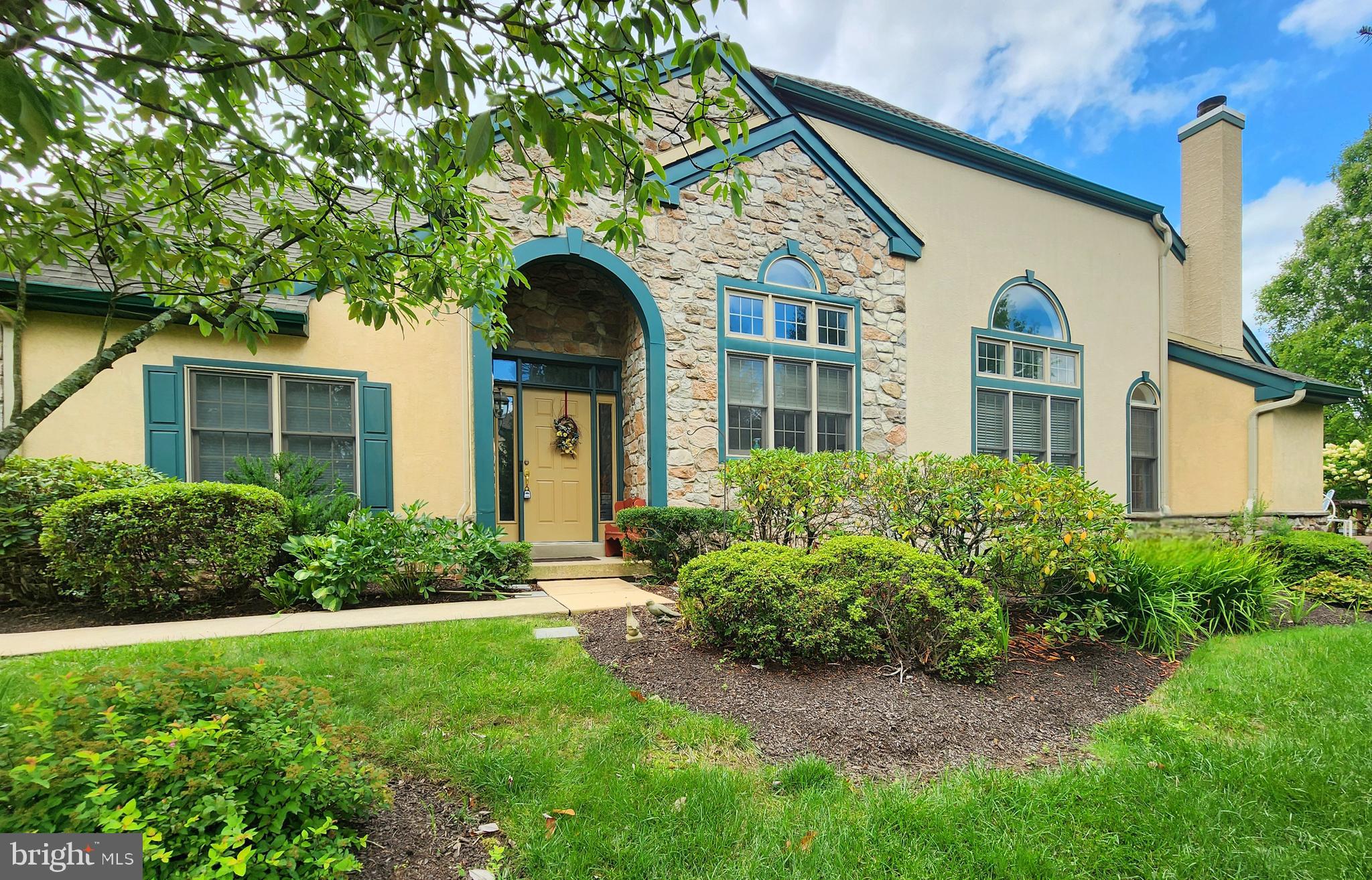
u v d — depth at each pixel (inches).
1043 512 154.1
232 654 121.0
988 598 142.2
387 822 72.0
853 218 300.4
